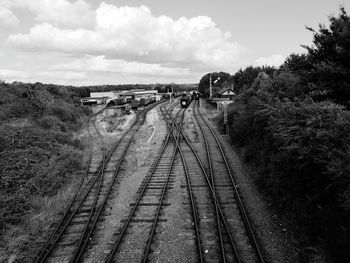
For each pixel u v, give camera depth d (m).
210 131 30.12
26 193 15.16
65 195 15.53
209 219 12.23
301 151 9.98
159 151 23.20
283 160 11.68
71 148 23.70
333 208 8.97
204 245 10.45
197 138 27.06
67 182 17.41
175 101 79.44
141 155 22.41
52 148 22.70
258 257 9.60
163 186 15.89
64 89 53.78
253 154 17.98
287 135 11.16
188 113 47.06
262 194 14.23
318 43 13.50
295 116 11.67
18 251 10.48
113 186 16.50
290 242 10.33
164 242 10.80
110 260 9.82
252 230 11.05
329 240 8.98
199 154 21.73
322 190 9.66
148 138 28.61
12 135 23.50
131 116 46.25
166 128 33.47
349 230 8.17
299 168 10.25
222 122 32.03
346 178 8.24
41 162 19.56
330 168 8.38
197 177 17.03
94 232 11.75
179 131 29.77
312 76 14.03
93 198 15.01
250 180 16.16
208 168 18.50
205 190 15.17
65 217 13.10
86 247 10.75
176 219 12.38
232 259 9.66
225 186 15.56
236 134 22.89
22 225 12.40
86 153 23.86
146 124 37.53
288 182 11.52
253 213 12.55
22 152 20.50
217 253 10.00
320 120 10.00
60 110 36.69
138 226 11.97
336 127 9.23
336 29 12.85
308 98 11.85
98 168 19.73
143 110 54.41
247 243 10.48
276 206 12.74
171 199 14.31
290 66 17.59
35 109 32.84
